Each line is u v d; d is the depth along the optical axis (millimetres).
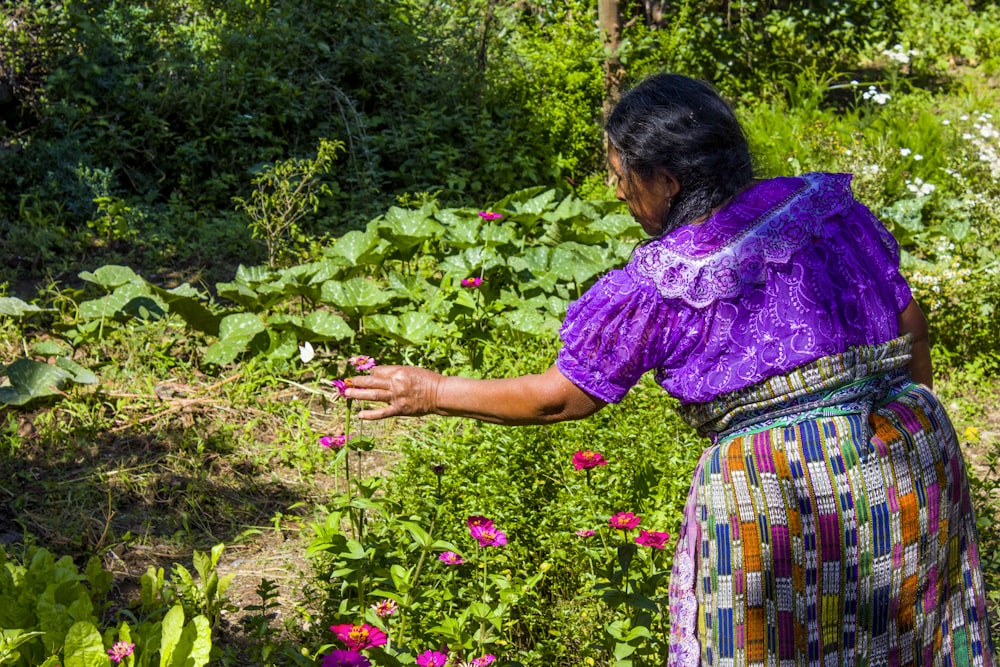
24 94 7332
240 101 7535
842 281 1989
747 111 9148
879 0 10297
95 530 3643
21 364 4391
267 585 2887
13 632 2266
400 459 4238
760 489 1940
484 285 5543
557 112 8148
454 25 8992
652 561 2650
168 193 7285
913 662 2023
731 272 1936
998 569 3154
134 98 7332
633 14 9828
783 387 1932
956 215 6965
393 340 5133
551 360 4832
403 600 2557
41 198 6738
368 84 8117
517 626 3000
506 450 3479
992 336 5453
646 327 1974
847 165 7547
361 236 5879
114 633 2471
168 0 8336
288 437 4359
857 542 1934
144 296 5242
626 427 3725
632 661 2523
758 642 1966
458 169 7691
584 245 6023
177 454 4129
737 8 9766
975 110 9250
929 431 2027
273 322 5008
